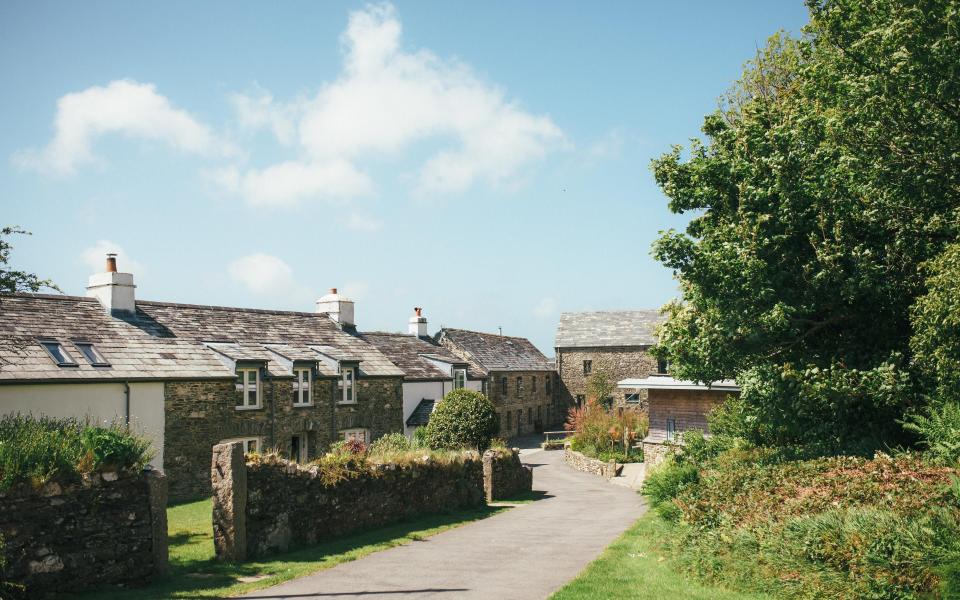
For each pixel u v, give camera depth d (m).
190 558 11.98
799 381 13.16
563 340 60.78
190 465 23.73
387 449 24.67
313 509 13.94
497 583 9.93
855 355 14.08
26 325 22.48
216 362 25.50
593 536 15.06
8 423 11.12
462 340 52.81
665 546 11.92
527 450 46.81
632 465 34.50
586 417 40.25
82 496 9.66
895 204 13.27
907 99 12.66
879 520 8.06
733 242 13.72
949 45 11.45
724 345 14.10
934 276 11.49
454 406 32.53
